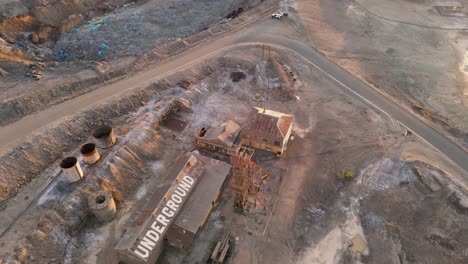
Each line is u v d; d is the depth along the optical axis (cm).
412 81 5931
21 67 5353
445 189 3875
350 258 3316
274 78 5653
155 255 3244
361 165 4241
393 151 4425
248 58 6112
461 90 5784
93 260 3198
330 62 6209
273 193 3931
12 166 3741
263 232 3547
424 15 8281
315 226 3603
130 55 6128
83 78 5209
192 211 3491
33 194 3619
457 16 8262
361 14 8169
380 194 3888
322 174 4144
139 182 4003
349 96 5428
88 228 3481
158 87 5300
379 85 5753
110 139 4128
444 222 3594
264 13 7706
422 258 3309
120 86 5191
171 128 4747
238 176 3538
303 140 4631
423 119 4975
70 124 4391
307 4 8288
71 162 3653
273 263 3288
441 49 6975
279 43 6631
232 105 5178
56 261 3147
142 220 3288
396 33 7462
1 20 6397
